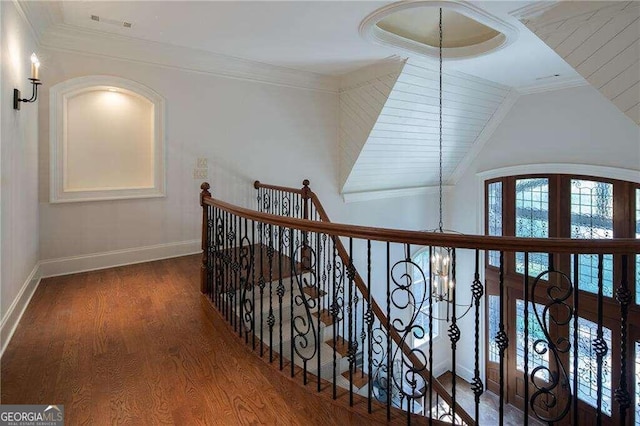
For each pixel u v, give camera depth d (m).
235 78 4.54
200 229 4.45
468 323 6.67
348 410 1.85
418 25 3.94
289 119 5.04
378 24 3.75
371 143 5.25
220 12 3.14
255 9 3.08
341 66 4.66
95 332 2.52
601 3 2.68
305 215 4.18
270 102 4.85
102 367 2.11
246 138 4.68
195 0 2.93
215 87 4.41
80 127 3.75
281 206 4.99
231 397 1.89
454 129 5.78
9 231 2.39
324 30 3.51
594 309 4.98
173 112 4.14
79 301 3.04
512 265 5.95
